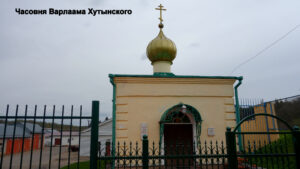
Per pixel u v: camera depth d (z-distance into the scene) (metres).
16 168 14.11
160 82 8.14
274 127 11.32
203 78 8.24
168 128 8.35
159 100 8.05
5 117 3.99
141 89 8.00
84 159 18.28
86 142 20.12
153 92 8.03
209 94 8.29
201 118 7.93
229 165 4.05
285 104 11.42
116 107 7.86
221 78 8.34
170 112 7.90
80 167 12.04
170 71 10.55
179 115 8.29
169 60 10.44
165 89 8.12
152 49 10.30
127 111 7.81
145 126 7.73
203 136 7.95
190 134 8.30
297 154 4.12
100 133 19.62
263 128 11.88
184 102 8.13
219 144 7.93
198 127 7.86
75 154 23.56
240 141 8.14
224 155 4.10
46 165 15.16
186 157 4.10
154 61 10.57
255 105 12.24
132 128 7.70
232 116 8.29
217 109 8.29
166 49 10.16
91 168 3.94
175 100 8.12
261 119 12.03
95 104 4.27
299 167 4.07
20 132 26.72
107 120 19.89
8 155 22.94
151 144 7.62
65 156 21.33
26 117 4.06
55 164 15.63
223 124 8.19
